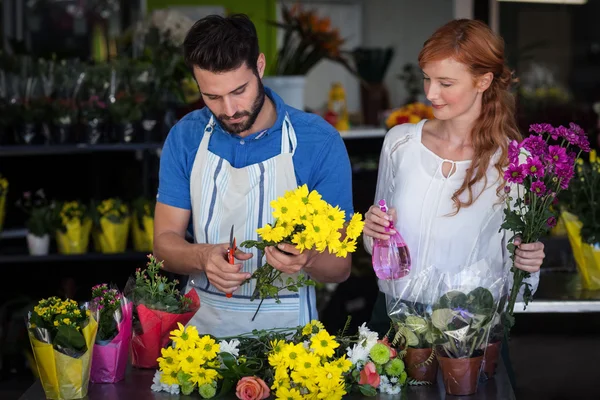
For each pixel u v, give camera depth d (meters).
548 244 3.74
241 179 2.53
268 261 2.22
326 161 2.53
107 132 4.82
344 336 2.36
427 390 2.24
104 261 5.21
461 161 2.59
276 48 9.20
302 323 2.56
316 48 6.16
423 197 2.62
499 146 2.56
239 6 9.02
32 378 4.71
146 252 4.90
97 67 4.89
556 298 3.03
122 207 4.91
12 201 5.26
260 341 2.33
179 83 5.00
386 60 8.99
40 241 4.86
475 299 2.18
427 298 2.24
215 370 2.19
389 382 2.24
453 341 2.16
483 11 6.45
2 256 4.82
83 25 6.87
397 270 2.44
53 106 4.79
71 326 2.17
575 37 6.70
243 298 2.54
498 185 2.57
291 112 2.59
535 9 6.61
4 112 4.76
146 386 2.29
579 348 3.56
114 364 2.30
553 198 2.29
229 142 2.56
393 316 2.29
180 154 2.62
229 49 2.24
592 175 3.25
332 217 2.16
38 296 5.18
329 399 2.10
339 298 5.12
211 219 2.56
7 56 4.86
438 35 2.42
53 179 5.28
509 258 2.62
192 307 2.42
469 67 2.41
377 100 8.93
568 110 6.40
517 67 6.70
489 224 2.58
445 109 2.48
